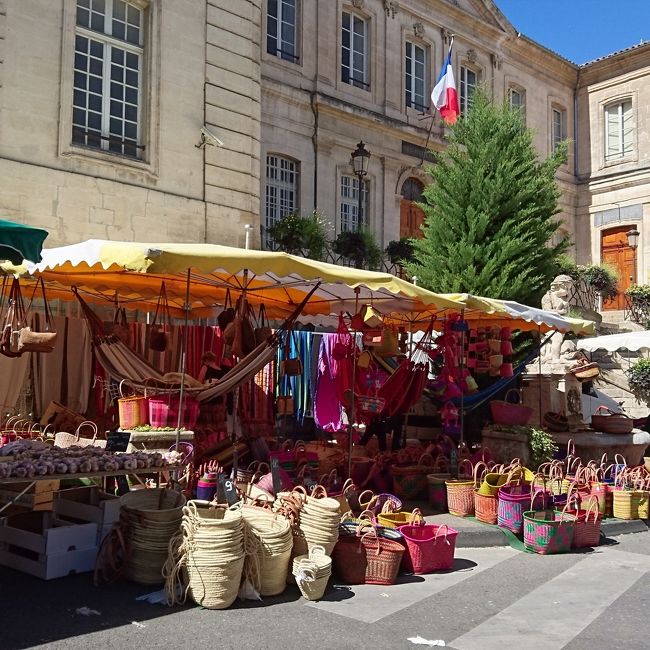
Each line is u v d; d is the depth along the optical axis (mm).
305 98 15898
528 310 9078
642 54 22844
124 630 4211
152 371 6988
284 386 10867
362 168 14773
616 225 23297
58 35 10750
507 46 21594
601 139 23922
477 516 7281
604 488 8023
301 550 5305
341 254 14984
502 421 9367
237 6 13133
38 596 4754
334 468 7660
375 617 4641
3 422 8617
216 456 7344
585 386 14148
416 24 18672
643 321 18531
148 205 11578
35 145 10414
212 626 4332
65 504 5633
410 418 11414
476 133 13555
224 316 8141
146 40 12023
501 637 4383
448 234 13133
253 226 13078
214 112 12617
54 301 10039
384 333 8414
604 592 5430
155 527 4996
